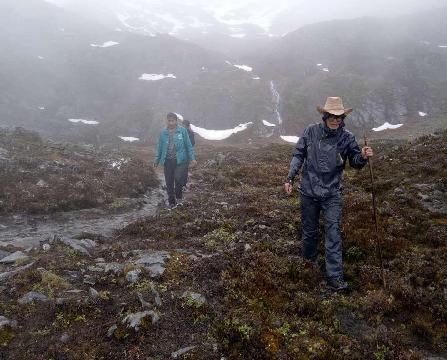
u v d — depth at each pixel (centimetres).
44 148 2144
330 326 568
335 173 685
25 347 510
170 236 969
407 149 1598
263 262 719
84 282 680
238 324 540
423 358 507
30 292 624
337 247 671
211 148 5928
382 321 581
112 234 1071
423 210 959
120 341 522
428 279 657
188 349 504
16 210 1252
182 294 622
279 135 8681
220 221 1019
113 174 1766
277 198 1289
